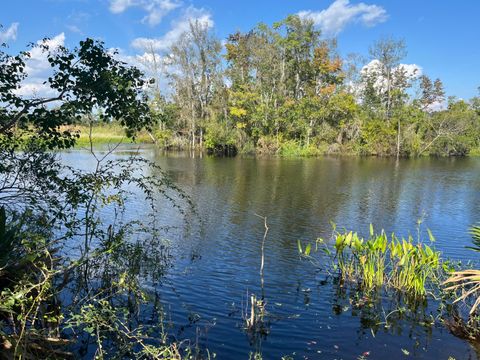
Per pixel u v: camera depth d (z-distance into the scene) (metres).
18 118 5.97
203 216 13.51
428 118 54.06
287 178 24.41
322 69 54.75
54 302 5.06
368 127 50.28
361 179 24.62
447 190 20.56
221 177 24.27
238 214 13.97
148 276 7.50
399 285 7.50
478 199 17.86
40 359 3.80
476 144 56.81
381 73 57.97
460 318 6.27
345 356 5.27
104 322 4.41
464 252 10.14
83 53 5.86
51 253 5.75
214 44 47.16
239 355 5.18
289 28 50.62
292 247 10.21
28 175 6.62
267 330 5.86
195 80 48.00
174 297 6.82
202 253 9.47
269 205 15.71
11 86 5.90
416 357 5.29
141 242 9.62
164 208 14.43
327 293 7.34
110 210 13.39
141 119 6.47
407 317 6.43
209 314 6.29
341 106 50.41
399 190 20.28
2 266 4.36
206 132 46.53
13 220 5.50
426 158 47.41
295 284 7.75
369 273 7.53
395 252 7.64
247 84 49.59
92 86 5.84
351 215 14.30
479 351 5.47
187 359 4.54
